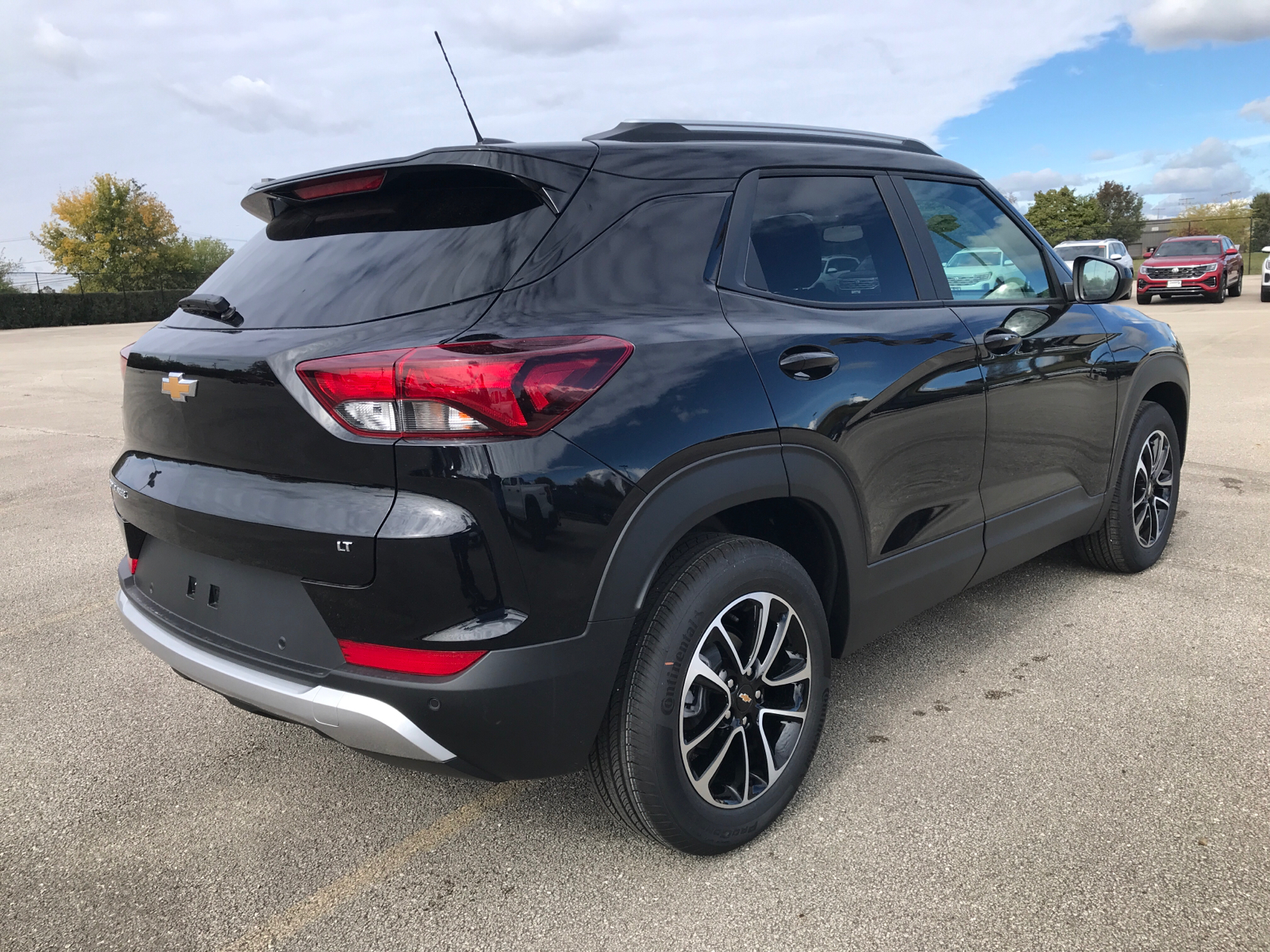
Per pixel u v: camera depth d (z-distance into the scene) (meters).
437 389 1.66
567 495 1.74
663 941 1.86
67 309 37.81
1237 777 2.35
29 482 6.49
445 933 1.91
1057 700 2.80
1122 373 3.45
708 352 1.99
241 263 2.32
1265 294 22.00
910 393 2.45
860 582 2.42
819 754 2.55
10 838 2.29
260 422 1.86
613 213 2.04
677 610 1.94
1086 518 3.46
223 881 2.10
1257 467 5.74
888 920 1.89
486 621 1.73
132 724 2.89
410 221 2.07
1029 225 3.27
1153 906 1.89
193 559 2.13
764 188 2.35
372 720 1.77
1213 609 3.46
